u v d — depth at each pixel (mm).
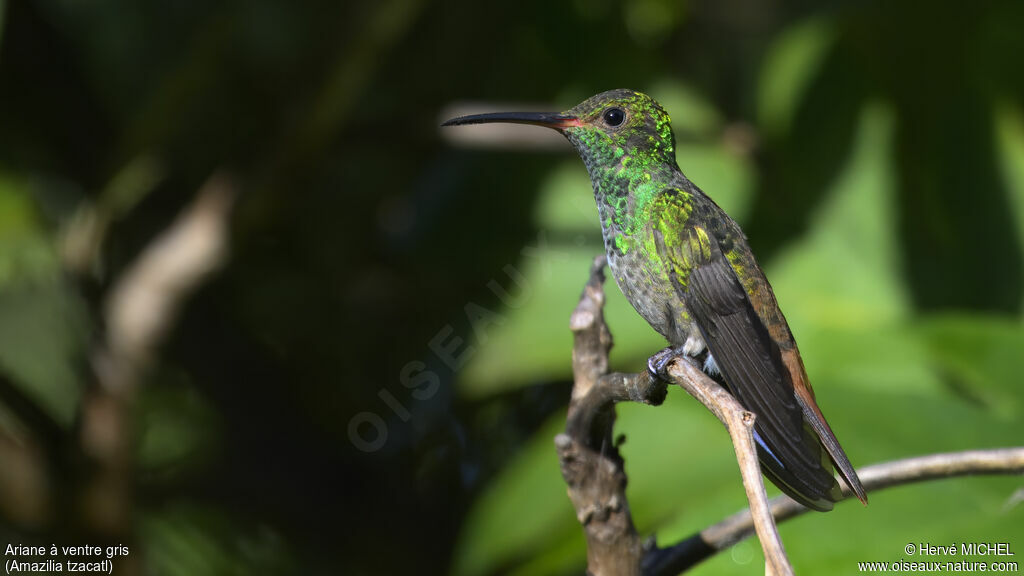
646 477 7176
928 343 8227
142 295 9117
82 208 9922
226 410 9992
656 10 10359
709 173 10016
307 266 10219
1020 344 7996
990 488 6543
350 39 8938
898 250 9891
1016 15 10047
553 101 10414
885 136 10094
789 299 9703
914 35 10148
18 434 8859
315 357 10141
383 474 9922
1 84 9922
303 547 9773
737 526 4953
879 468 4922
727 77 10445
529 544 7227
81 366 9930
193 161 10320
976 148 10172
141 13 10188
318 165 9469
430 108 10422
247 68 9859
